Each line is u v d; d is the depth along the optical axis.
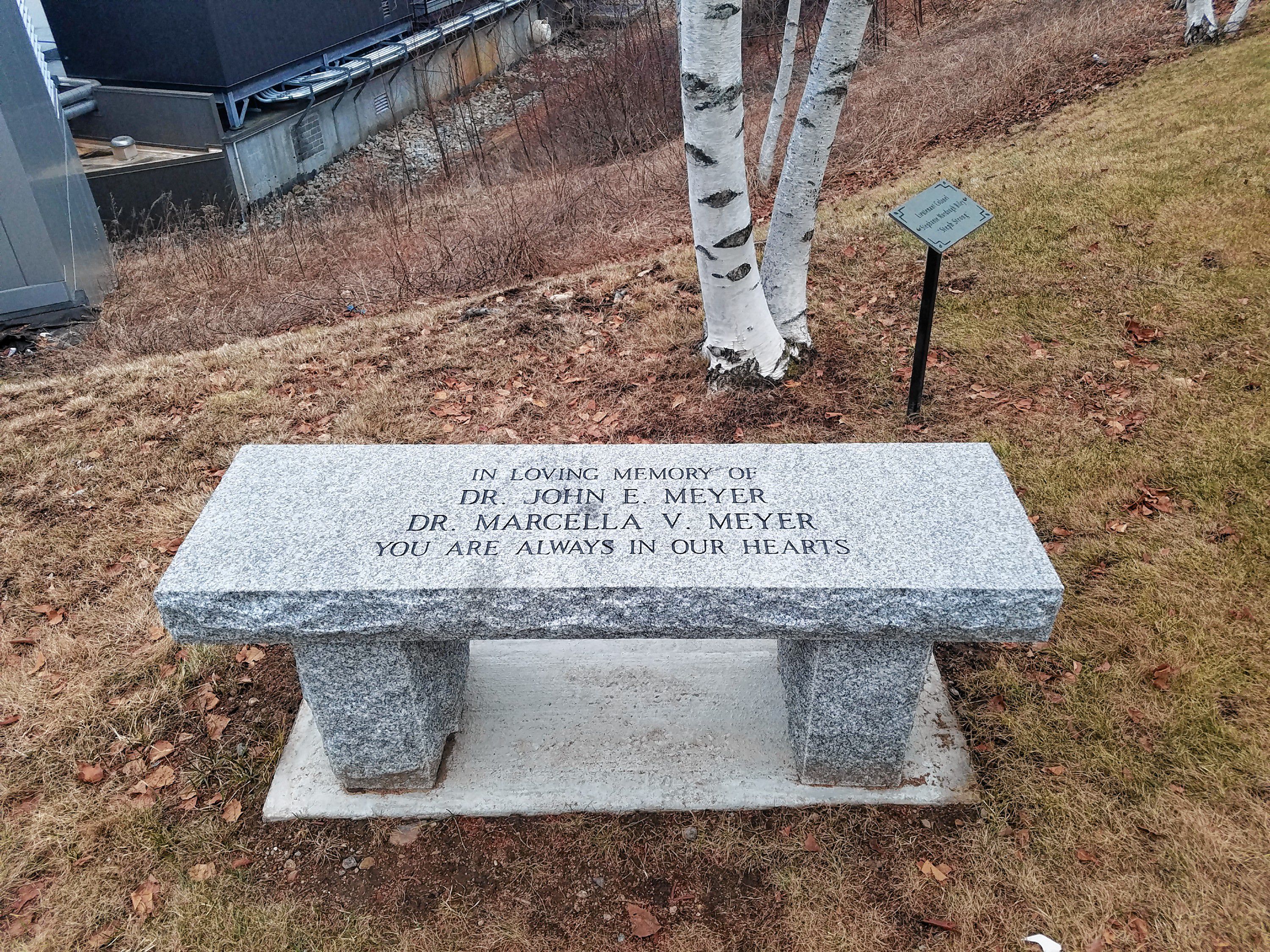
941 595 2.74
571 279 7.75
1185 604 3.99
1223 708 3.56
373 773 3.32
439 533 3.01
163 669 4.03
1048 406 5.41
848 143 10.99
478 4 22.59
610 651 3.99
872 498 3.18
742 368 5.66
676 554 2.89
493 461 3.43
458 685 3.61
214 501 3.20
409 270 9.09
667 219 9.38
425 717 3.21
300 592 2.75
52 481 5.40
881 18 18.23
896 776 3.35
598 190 10.54
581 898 3.09
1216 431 4.96
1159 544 4.32
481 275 8.53
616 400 5.88
